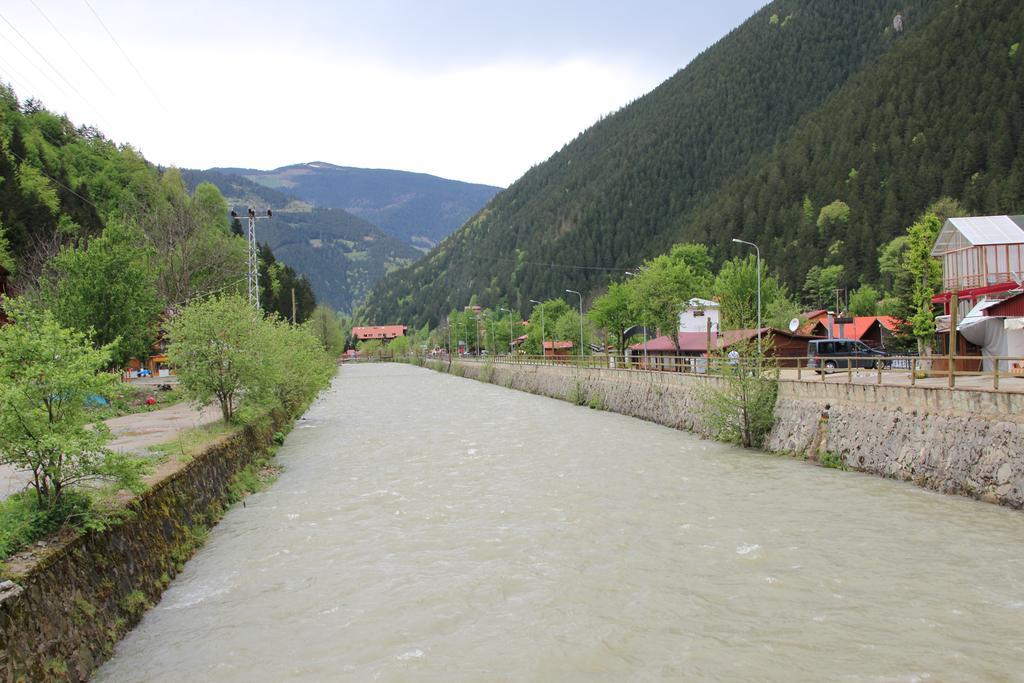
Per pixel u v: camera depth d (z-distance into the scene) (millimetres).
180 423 27016
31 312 11734
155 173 115562
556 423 41969
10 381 10922
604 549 15953
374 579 14305
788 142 180500
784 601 12656
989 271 40281
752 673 10086
